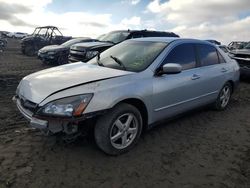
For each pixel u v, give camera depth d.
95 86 3.53
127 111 3.78
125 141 3.87
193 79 4.85
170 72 4.11
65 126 3.36
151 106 4.12
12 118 5.13
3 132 4.46
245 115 5.98
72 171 3.41
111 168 3.53
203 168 3.67
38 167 3.46
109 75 3.83
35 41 19.30
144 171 3.52
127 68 4.23
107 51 5.18
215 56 5.74
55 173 3.36
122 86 3.71
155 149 4.12
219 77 5.63
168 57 4.48
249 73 9.84
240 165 3.80
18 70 11.43
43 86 3.61
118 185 3.21
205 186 3.28
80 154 3.80
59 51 13.85
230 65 6.12
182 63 4.75
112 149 3.72
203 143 4.44
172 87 4.40
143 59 4.39
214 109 6.09
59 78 3.76
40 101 3.42
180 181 3.35
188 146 4.30
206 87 5.29
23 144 4.04
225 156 4.04
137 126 3.98
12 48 27.11
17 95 4.16
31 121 3.45
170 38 5.06
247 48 11.30
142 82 3.97
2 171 3.35
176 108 4.64
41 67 13.01
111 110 3.63
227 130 5.05
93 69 4.17
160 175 3.45
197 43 5.29
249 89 8.94
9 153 3.77
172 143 4.37
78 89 3.45
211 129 5.06
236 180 3.43
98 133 3.61
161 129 4.91
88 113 3.37
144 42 4.96
